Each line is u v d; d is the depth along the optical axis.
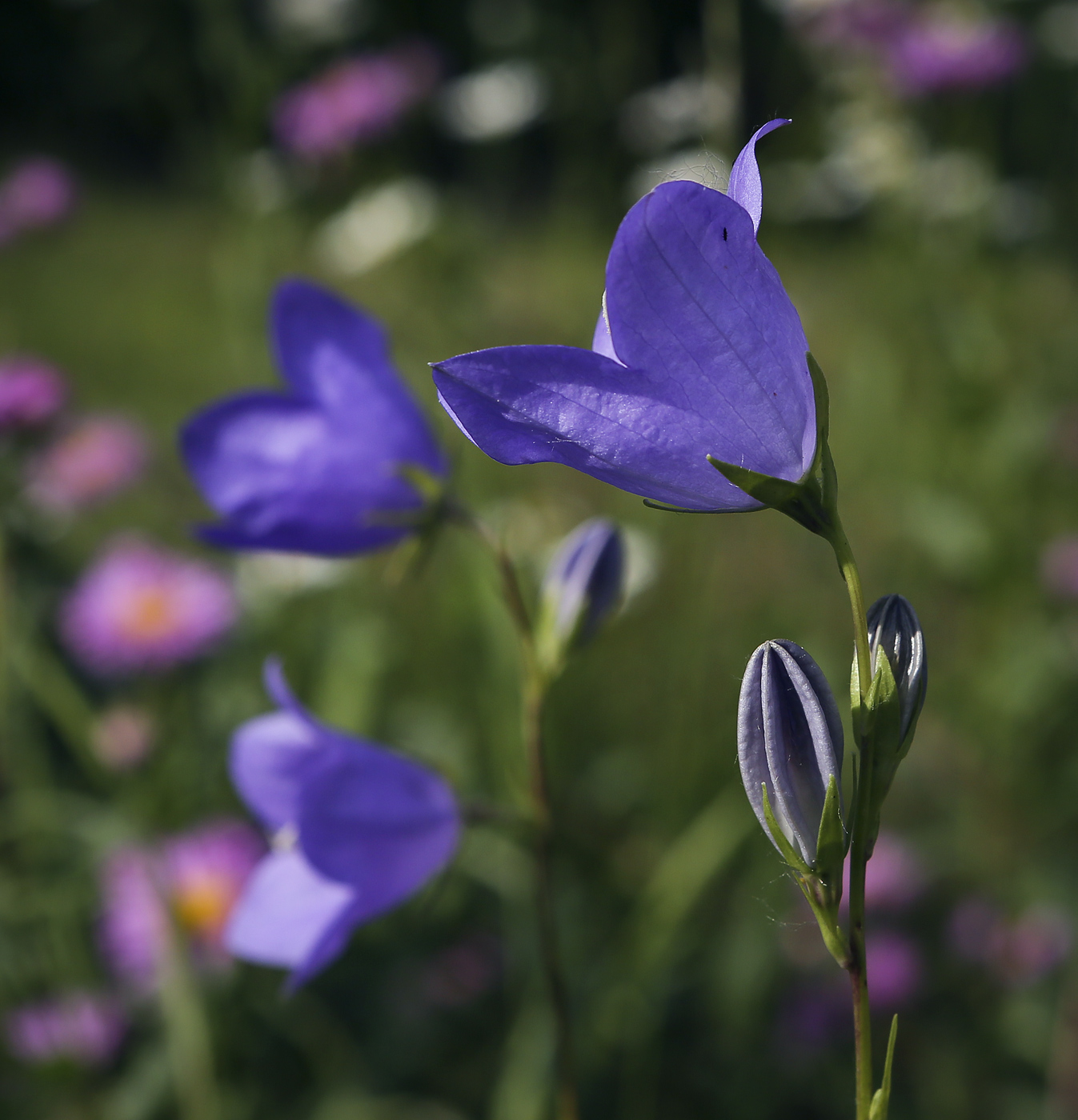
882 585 0.89
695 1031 0.59
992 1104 0.57
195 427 0.39
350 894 0.38
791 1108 0.57
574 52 1.05
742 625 0.76
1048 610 0.77
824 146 0.98
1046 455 0.81
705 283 0.29
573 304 1.00
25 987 0.54
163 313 1.67
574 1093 0.38
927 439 0.90
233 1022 0.55
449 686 0.73
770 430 0.29
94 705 0.74
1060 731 0.73
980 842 0.71
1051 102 1.01
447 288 0.83
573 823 0.65
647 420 0.29
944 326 0.84
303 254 0.91
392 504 0.39
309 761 0.39
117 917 0.56
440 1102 0.57
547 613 0.38
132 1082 0.54
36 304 1.62
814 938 0.61
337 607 0.76
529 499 0.75
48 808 0.58
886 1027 0.59
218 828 0.59
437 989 0.60
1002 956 0.60
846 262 1.09
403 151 0.96
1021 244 0.96
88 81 1.67
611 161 1.07
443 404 0.28
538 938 0.57
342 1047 0.58
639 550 0.67
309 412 0.39
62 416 0.71
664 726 0.70
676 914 0.51
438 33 1.49
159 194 2.45
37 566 0.78
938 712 0.78
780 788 0.30
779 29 1.03
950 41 0.91
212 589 0.67
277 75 0.88
